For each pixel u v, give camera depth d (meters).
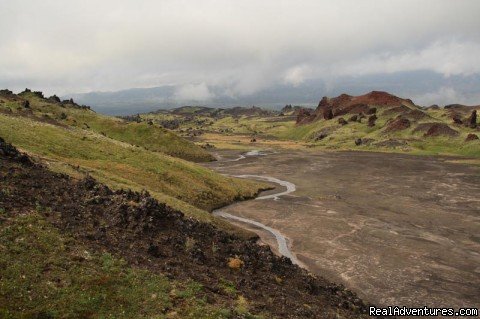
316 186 100.19
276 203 78.88
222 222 56.56
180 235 35.84
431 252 50.06
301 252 49.69
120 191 40.78
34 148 64.19
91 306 21.67
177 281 26.53
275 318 25.33
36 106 174.50
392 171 125.81
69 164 57.09
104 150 78.62
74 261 25.22
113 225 32.88
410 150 190.12
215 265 32.84
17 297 20.58
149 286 24.80
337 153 189.75
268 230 59.69
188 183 78.00
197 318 22.56
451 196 86.38
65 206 33.22
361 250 50.50
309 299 31.62
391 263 46.03
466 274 43.16
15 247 24.41
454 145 192.00
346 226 61.66
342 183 104.19
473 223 64.31
